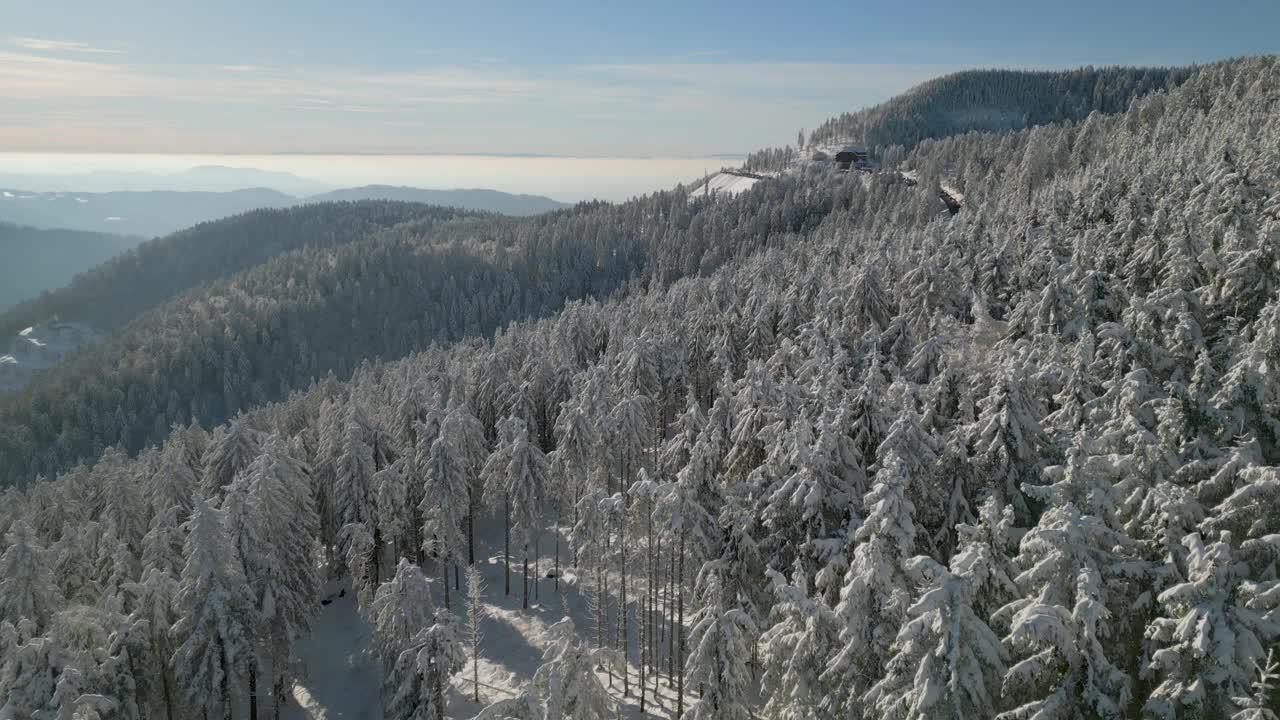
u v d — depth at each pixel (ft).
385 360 590.55
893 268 205.05
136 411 494.59
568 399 192.85
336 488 151.02
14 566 103.04
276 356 566.36
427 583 109.09
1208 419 73.15
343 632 148.66
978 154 572.92
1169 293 109.09
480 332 600.39
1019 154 484.74
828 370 108.78
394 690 111.14
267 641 107.04
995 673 52.70
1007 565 59.77
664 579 118.11
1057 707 49.26
